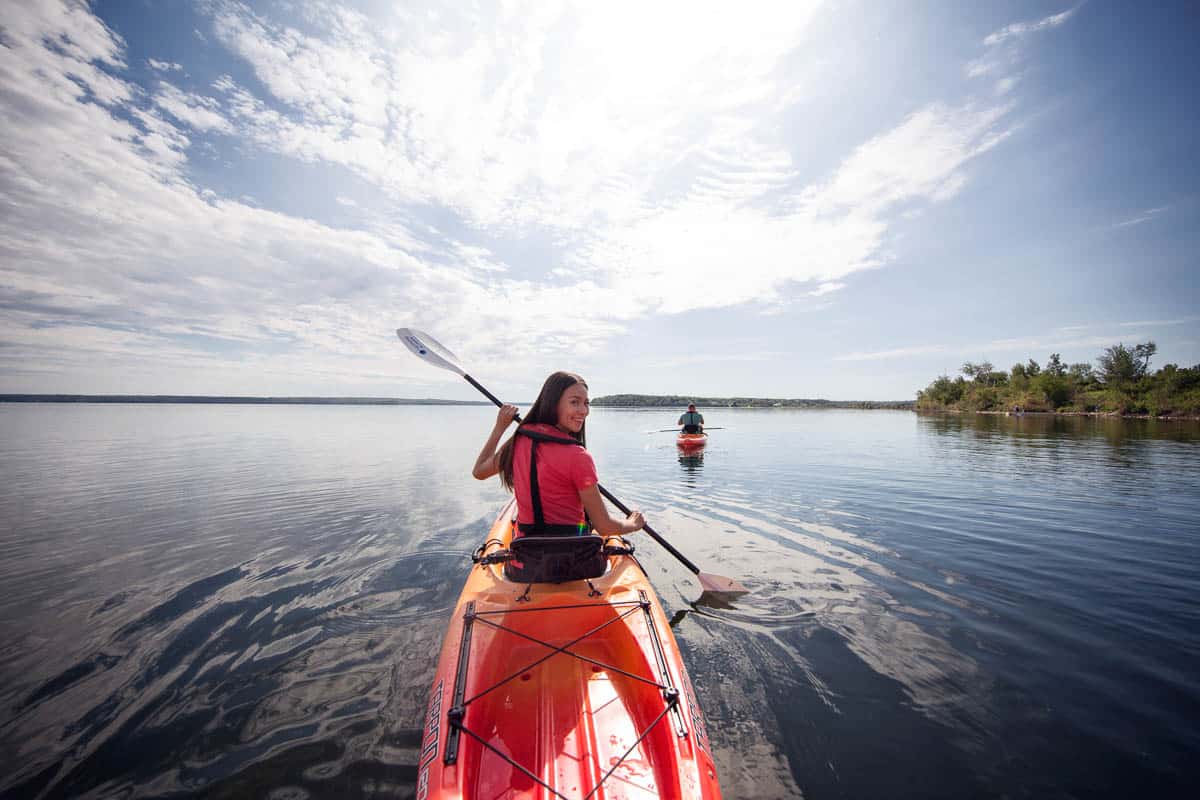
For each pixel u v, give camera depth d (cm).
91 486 798
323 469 984
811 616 327
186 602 352
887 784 184
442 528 547
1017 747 203
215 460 1123
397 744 208
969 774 189
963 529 526
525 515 243
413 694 243
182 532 533
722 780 186
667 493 724
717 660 273
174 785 185
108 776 190
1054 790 181
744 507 635
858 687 246
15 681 255
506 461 268
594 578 248
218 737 212
